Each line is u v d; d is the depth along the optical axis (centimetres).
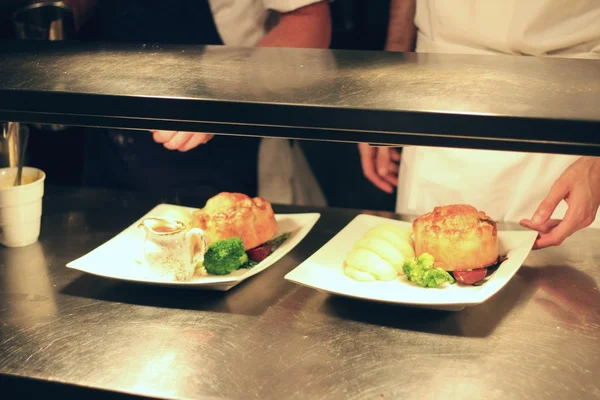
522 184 171
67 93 96
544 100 88
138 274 129
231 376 104
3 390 107
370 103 89
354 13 266
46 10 169
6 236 147
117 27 215
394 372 105
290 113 90
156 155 220
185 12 212
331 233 153
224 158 225
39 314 123
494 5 163
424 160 180
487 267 127
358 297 118
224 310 123
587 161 141
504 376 103
